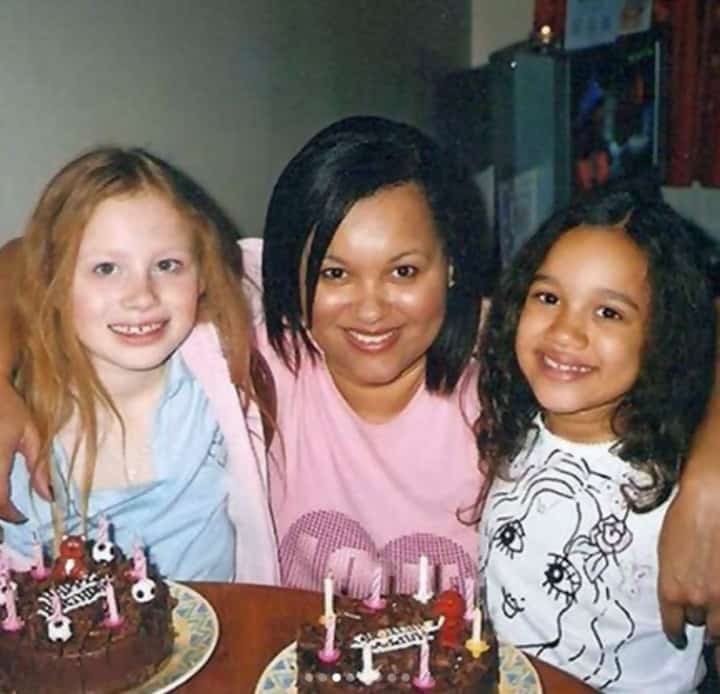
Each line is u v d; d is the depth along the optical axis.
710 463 1.39
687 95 4.17
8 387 1.53
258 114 2.79
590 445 1.52
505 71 3.75
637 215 1.46
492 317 1.58
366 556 1.70
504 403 1.58
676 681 1.53
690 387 1.48
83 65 2.19
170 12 2.42
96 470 1.62
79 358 1.56
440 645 1.25
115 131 2.30
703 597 1.39
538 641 1.54
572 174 3.79
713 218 4.31
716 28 4.10
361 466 1.68
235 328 1.62
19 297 1.56
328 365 1.64
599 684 1.53
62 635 1.27
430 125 3.79
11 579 1.37
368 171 1.47
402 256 1.50
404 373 1.64
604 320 1.44
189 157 2.53
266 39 2.78
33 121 2.09
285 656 1.29
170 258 1.52
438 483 1.68
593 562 1.50
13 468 1.59
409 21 3.56
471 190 1.64
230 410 1.63
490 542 1.57
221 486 1.66
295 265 1.55
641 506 1.47
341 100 3.19
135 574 1.38
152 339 1.53
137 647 1.28
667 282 1.45
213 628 1.34
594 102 3.79
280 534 1.74
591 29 3.94
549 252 1.49
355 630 1.28
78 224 1.49
